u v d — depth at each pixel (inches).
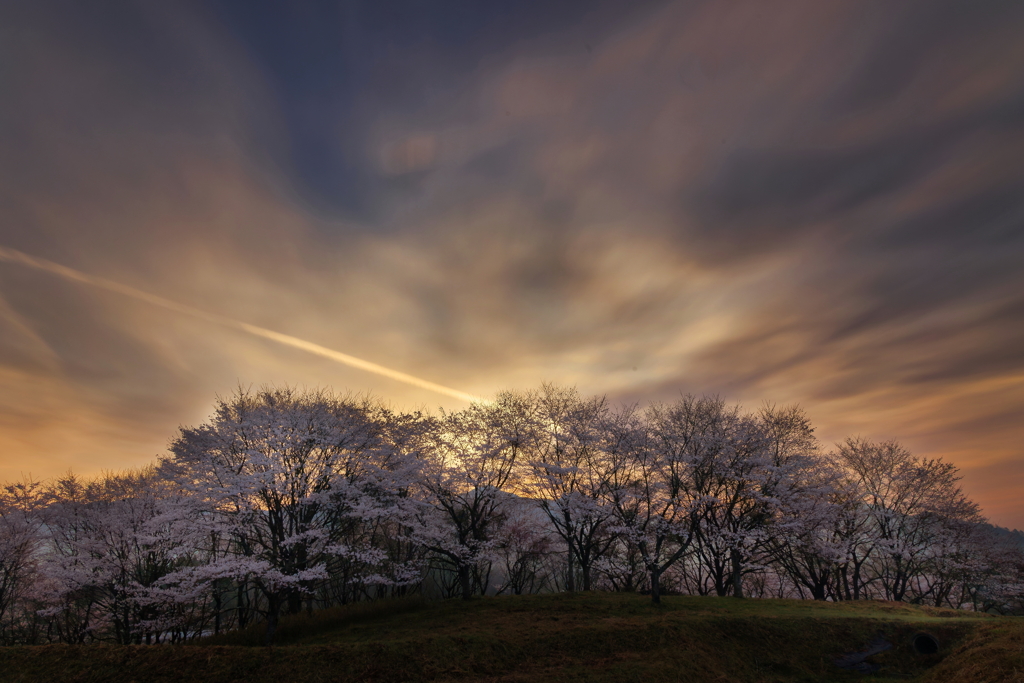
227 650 831.1
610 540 1535.4
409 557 1510.8
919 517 1647.4
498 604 1259.2
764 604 1290.6
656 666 871.7
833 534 1598.2
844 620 1080.2
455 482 1387.8
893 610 1246.9
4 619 1262.3
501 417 1568.7
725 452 1496.1
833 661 957.2
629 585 1731.1
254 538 1112.8
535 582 1937.7
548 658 911.7
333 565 1278.3
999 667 725.3
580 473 1456.7
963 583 1652.3
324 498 1103.0
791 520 1460.4
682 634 986.1
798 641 1011.9
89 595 1234.0
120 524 1234.0
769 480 1478.8
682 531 1344.7
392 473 1305.4
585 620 1093.1
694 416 1688.0
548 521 1692.9
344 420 1343.5
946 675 810.8
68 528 1348.4
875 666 936.9
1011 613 1600.6
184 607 1211.9
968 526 1635.1
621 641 967.0
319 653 840.3
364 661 836.6
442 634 973.8
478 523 1493.6
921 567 1668.3
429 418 1536.7
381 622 1137.4
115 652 816.9
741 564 1499.8
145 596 1096.8
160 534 1151.0
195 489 1054.4
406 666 840.9
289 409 1275.8
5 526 1267.2
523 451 1530.5
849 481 1724.9
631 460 1485.0
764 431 1612.9
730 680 864.3
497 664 879.7
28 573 1272.1
